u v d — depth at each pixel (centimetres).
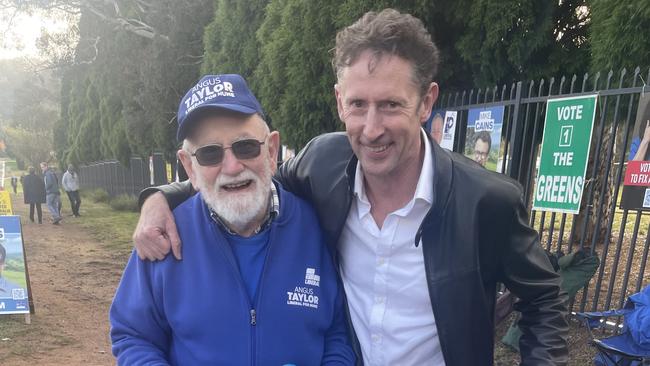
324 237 185
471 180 159
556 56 529
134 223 1631
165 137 1673
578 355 379
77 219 1816
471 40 536
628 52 372
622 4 366
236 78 174
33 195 1680
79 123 3066
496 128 463
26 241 1281
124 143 2264
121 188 2503
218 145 167
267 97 823
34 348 543
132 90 1861
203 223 176
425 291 163
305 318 172
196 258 170
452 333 160
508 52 513
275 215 177
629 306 340
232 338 164
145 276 171
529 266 160
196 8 1479
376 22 147
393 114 148
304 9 688
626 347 315
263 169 173
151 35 1623
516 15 495
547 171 416
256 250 173
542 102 448
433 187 158
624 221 389
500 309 187
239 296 167
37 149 4909
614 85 389
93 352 539
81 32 2214
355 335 179
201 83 173
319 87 697
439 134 558
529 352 159
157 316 169
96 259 1038
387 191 165
